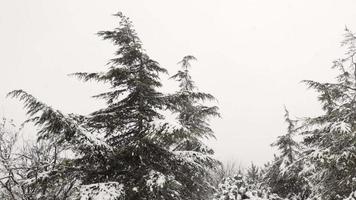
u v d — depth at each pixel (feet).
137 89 40.70
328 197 42.83
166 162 40.14
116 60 42.27
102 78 39.86
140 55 41.55
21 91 32.76
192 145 57.47
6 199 48.06
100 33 42.34
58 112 32.42
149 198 36.22
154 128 33.68
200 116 56.95
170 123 33.65
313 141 49.24
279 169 58.03
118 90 41.60
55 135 35.73
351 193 38.88
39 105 32.53
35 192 44.11
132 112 41.04
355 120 40.96
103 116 40.06
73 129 33.06
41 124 33.73
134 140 37.60
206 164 42.68
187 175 45.34
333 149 40.73
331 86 44.14
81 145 34.71
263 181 62.03
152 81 41.04
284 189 59.52
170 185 35.14
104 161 37.63
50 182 36.60
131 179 37.17
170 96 41.34
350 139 38.24
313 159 41.16
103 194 32.73
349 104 41.75
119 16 42.63
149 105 42.45
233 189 48.34
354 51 46.37
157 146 39.06
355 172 39.32
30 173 40.29
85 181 37.96
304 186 55.67
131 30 42.50
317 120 43.04
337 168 40.42
